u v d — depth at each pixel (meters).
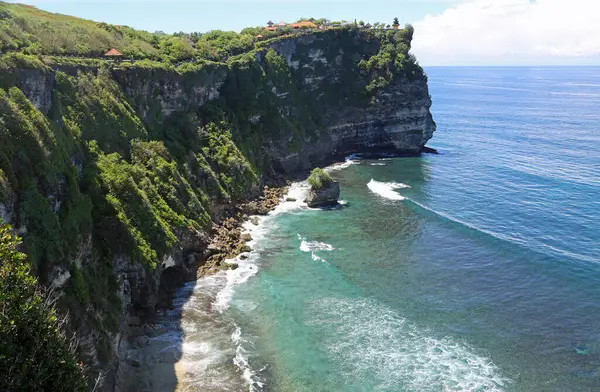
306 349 39.22
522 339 40.59
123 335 38.59
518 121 171.88
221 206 68.31
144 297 43.53
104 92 58.62
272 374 36.25
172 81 73.88
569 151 116.25
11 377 16.69
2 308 17.62
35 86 42.50
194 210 59.59
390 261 55.78
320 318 43.69
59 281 31.91
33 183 33.47
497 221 68.75
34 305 18.66
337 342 40.16
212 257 55.50
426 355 38.47
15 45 53.03
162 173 58.44
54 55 61.59
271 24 139.38
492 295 47.84
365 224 68.00
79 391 19.08
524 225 66.88
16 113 35.62
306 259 56.25
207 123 79.94
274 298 47.00
